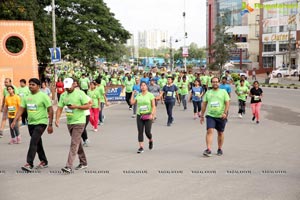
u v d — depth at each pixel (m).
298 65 70.25
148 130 11.45
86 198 7.27
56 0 40.56
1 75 25.55
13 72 28.95
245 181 8.31
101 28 41.88
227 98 10.63
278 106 25.05
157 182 8.26
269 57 81.50
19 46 32.44
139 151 11.21
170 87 16.86
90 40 40.94
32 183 8.29
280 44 78.25
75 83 9.27
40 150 9.60
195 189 7.75
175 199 7.16
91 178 8.61
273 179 8.47
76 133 9.18
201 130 15.58
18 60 29.09
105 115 21.38
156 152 11.36
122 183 8.20
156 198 7.21
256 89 17.44
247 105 26.17
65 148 12.11
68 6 40.88
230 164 9.82
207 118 10.73
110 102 28.62
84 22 41.34
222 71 56.34
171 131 15.38
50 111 9.40
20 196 7.44
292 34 74.50
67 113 9.20
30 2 35.28
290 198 7.21
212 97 10.69
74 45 41.06
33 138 9.29
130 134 14.80
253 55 92.31
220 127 10.73
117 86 28.72
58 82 27.14
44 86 18.17
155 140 13.39
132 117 20.36
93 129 16.16
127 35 44.50
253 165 9.71
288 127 16.28
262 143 12.70
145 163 9.98
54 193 7.59
